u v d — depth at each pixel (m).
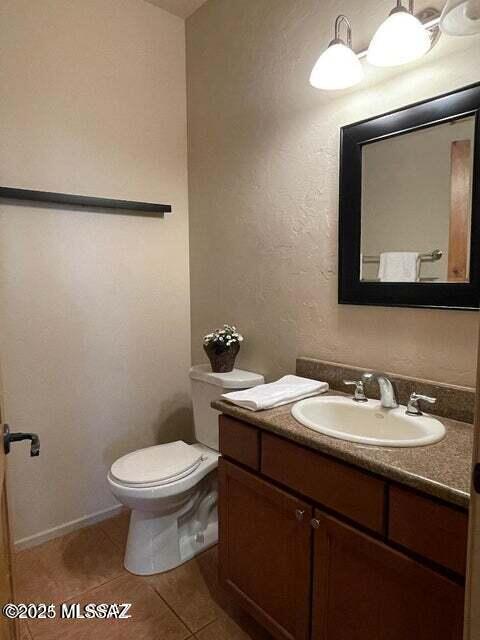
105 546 2.00
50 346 2.00
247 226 2.07
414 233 1.40
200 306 2.44
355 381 1.59
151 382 2.39
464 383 1.31
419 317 1.41
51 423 2.03
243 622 1.55
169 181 2.37
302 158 1.77
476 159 1.23
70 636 1.49
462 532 0.88
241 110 2.04
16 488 1.94
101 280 2.15
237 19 2.02
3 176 1.80
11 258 1.86
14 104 1.81
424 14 1.31
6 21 1.77
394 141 1.44
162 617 1.57
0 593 0.78
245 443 1.43
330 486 1.15
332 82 1.46
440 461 1.03
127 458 1.88
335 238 1.67
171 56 2.32
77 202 2.00
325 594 1.19
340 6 1.57
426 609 0.95
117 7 2.09
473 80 1.24
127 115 2.17
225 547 1.56
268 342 2.01
